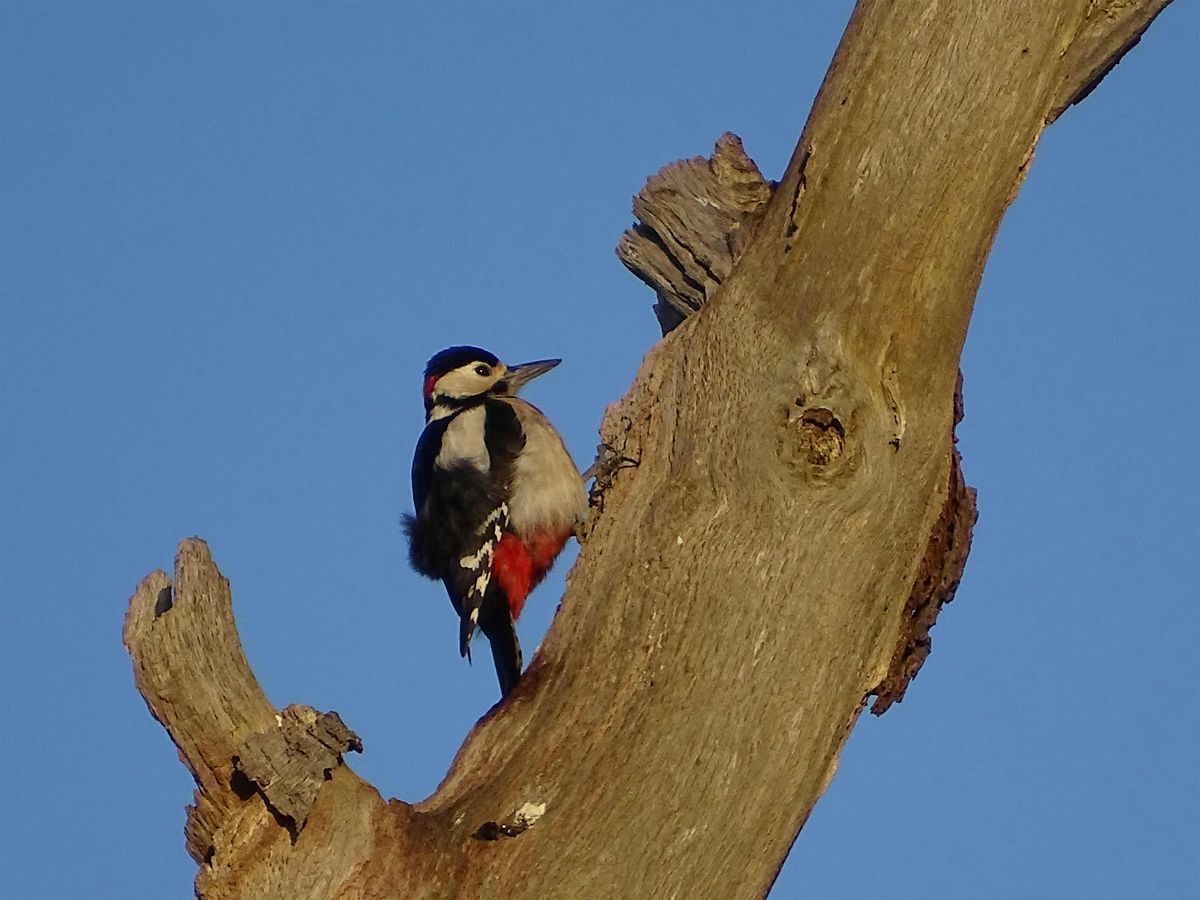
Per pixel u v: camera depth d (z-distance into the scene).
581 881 9.23
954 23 9.73
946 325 9.68
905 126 9.65
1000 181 9.70
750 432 9.62
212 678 9.35
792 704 9.41
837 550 9.48
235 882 9.35
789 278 9.73
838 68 9.91
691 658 9.42
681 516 9.66
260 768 9.27
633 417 10.68
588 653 9.70
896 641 10.20
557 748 9.52
